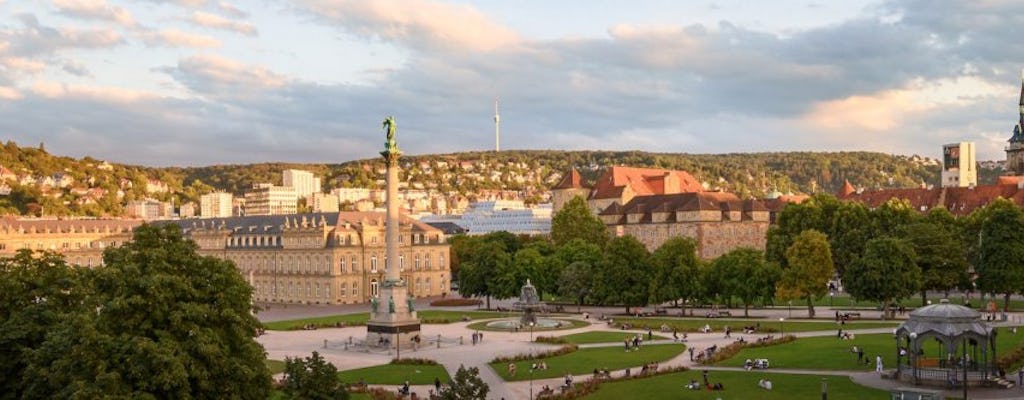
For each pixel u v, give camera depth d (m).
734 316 176.38
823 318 165.38
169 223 84.19
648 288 184.00
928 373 95.81
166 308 75.00
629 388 97.88
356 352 135.50
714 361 114.62
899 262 158.62
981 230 181.62
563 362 119.56
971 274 185.12
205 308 75.62
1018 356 107.19
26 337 84.31
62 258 97.38
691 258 185.38
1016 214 168.38
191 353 73.00
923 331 96.50
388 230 147.38
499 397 95.06
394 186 149.25
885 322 155.12
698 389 95.69
